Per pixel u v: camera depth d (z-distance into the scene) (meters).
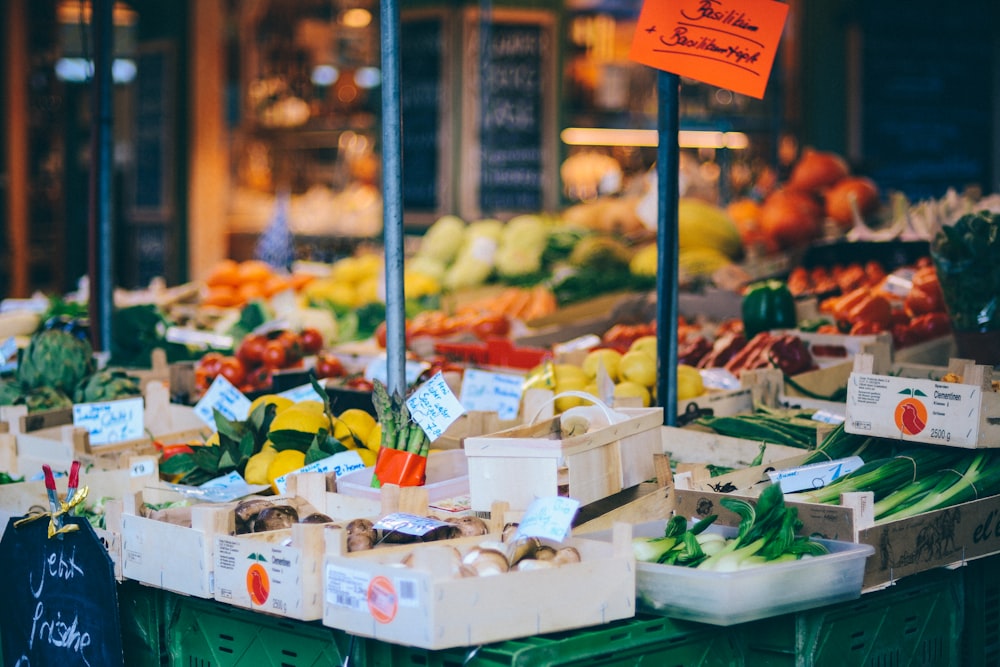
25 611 3.46
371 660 2.77
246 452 3.83
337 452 3.69
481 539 2.92
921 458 3.35
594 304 7.20
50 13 11.34
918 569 3.12
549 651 2.60
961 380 3.35
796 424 4.00
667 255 3.94
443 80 10.80
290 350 5.69
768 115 11.06
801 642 2.89
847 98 10.34
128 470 3.78
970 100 10.39
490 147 10.73
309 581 2.81
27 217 11.35
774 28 3.63
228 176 12.62
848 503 2.97
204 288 8.00
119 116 12.63
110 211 5.39
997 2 10.27
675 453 3.96
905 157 10.39
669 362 4.01
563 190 11.11
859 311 5.33
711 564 2.82
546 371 4.55
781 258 7.05
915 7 10.26
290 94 12.73
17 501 3.80
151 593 3.33
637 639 2.73
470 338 6.03
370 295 7.94
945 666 3.34
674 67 3.71
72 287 10.00
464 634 2.53
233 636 3.12
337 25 12.36
